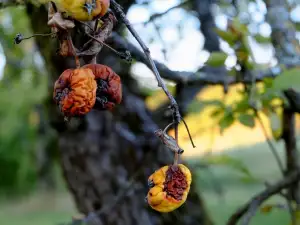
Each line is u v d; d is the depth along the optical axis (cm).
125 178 129
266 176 274
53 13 54
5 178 388
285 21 97
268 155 318
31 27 111
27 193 416
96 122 129
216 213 197
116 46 80
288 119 101
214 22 128
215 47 129
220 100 97
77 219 102
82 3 51
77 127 129
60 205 421
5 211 419
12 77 171
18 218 398
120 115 126
